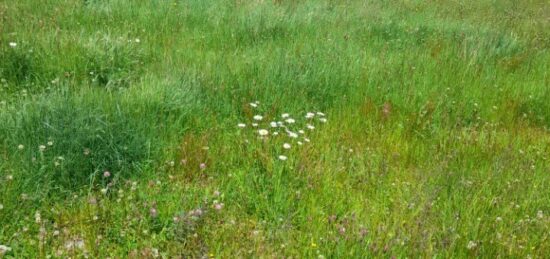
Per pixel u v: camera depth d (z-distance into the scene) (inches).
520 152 217.0
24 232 140.9
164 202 162.4
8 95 219.8
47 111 185.8
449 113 256.5
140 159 180.1
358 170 191.8
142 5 364.5
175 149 190.7
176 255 139.0
